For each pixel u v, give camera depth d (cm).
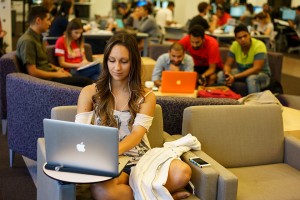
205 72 535
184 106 295
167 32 1088
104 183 214
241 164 281
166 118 295
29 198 311
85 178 201
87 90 246
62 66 513
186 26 1066
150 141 263
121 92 243
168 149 242
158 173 223
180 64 462
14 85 341
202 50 540
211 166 231
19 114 341
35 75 429
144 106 240
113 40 236
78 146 203
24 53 423
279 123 292
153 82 446
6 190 322
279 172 273
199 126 270
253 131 285
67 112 257
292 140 288
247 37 532
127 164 229
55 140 205
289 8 1346
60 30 668
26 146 341
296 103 403
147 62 556
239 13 1263
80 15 1195
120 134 237
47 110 318
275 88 545
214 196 226
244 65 548
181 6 1359
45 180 236
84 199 225
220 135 275
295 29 1232
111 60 235
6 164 372
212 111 276
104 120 238
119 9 1157
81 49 536
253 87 527
